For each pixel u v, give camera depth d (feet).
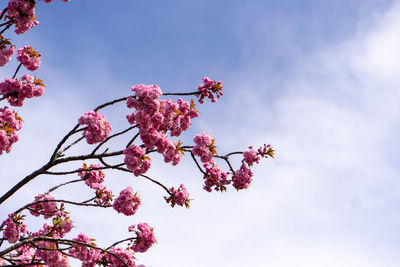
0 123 20.21
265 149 27.32
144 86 18.53
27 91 21.20
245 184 26.66
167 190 22.68
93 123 18.61
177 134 19.86
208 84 26.18
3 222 21.17
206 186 26.21
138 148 18.95
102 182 25.99
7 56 19.57
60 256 21.22
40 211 24.16
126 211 21.95
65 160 19.95
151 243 22.57
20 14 17.04
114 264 21.90
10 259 21.24
